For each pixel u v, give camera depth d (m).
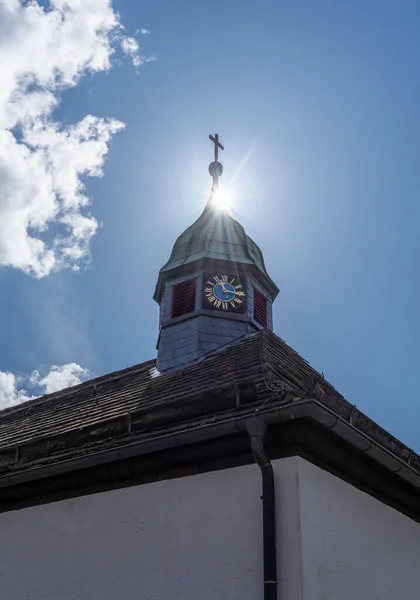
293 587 5.93
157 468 7.28
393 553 7.78
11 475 7.94
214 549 6.54
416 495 8.28
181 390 8.69
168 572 6.72
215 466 6.95
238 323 11.58
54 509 7.96
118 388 10.80
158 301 13.15
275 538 6.21
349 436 6.47
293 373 9.02
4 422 12.07
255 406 6.91
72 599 7.23
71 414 10.16
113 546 7.23
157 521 7.06
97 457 7.32
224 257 12.19
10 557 8.01
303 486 6.40
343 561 6.70
